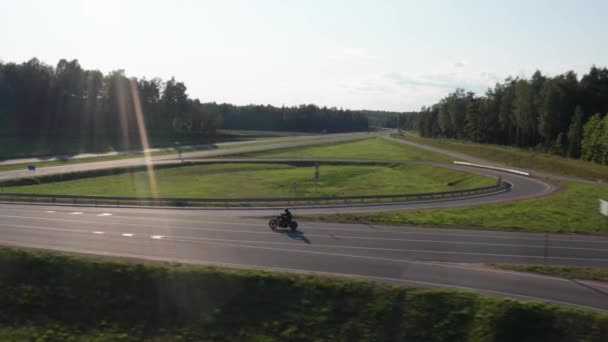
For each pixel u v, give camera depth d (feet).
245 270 87.20
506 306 73.61
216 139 617.62
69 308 83.46
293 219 147.64
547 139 434.30
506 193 219.41
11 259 93.40
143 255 106.11
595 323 70.23
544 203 182.70
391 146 571.69
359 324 74.49
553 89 425.28
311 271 95.40
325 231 132.87
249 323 76.89
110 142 508.12
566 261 108.47
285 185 274.57
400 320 74.18
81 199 187.52
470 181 282.36
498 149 435.53
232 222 145.07
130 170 317.83
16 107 533.14
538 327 70.95
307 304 78.74
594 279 92.12
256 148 492.54
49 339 76.89
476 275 94.07
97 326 79.46
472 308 74.54
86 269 89.40
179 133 620.90
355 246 116.57
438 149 507.30
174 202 182.29
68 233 127.44
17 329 79.61
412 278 91.71
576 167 314.55
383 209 173.68
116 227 136.36
